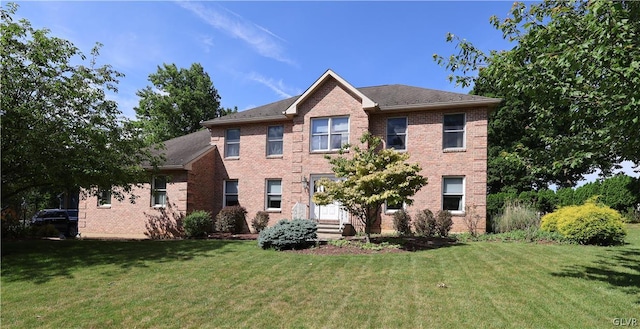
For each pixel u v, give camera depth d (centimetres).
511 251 986
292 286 666
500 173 2678
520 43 552
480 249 1026
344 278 718
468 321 480
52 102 1022
